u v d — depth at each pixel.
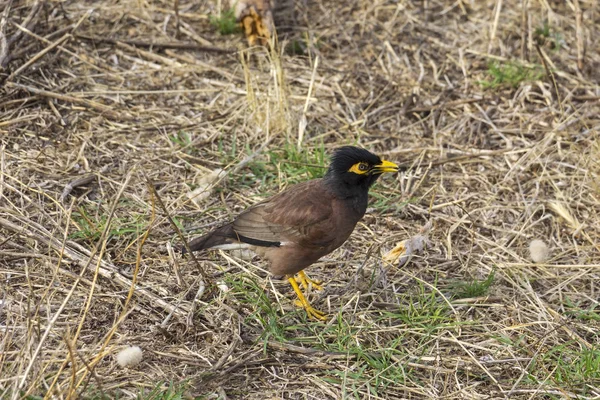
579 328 10.01
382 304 10.31
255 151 12.95
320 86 14.64
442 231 11.80
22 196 11.42
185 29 15.74
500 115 14.34
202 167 12.59
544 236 11.80
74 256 10.38
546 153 13.41
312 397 8.79
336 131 13.71
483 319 10.15
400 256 11.05
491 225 11.97
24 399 7.72
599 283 10.89
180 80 14.52
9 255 10.38
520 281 10.80
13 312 9.46
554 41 15.97
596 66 15.48
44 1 14.85
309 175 12.45
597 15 16.84
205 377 8.80
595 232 11.85
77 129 13.12
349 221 10.16
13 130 12.80
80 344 9.14
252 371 9.10
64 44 14.73
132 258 10.70
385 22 16.33
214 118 13.73
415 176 12.88
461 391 8.95
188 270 10.64
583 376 9.09
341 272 10.96
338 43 15.77
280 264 10.11
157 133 13.28
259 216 10.10
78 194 11.81
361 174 10.04
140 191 12.01
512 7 16.91
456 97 14.73
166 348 9.29
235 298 10.20
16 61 14.16
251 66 15.00
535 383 9.06
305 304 10.16
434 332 9.85
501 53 15.66
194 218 11.64
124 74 14.52
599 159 12.85
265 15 15.14
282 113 13.38
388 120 14.13
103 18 15.70
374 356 9.37
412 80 15.02
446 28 16.33
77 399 7.88
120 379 8.70
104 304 9.84
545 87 14.88
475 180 12.89
